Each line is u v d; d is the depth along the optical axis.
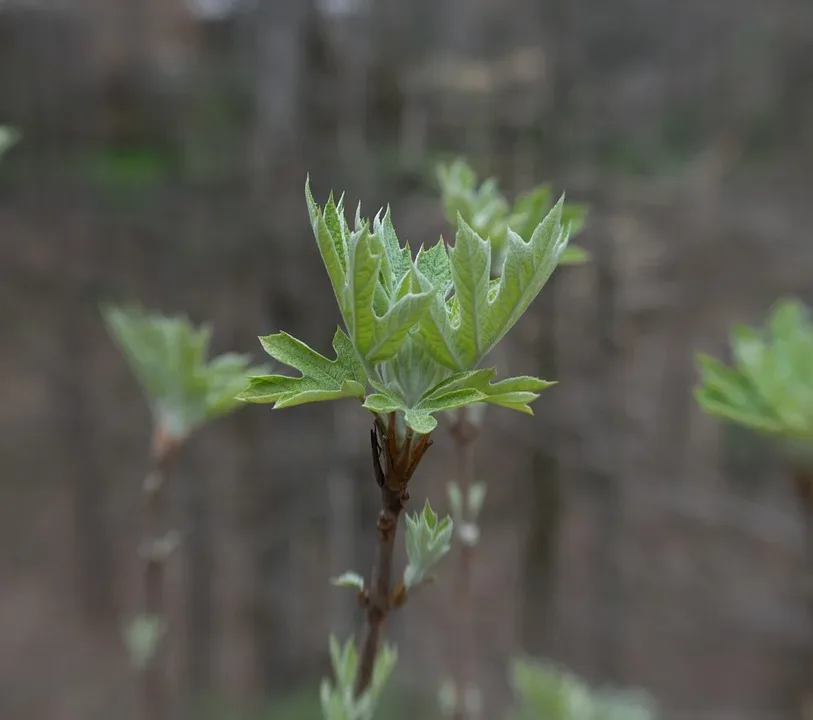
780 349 0.60
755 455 2.40
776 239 2.30
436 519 0.43
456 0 2.01
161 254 2.12
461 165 0.58
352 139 1.87
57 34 2.23
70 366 2.39
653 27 2.22
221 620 2.20
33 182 2.20
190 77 2.14
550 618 2.27
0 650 2.26
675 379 2.37
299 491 2.10
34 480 2.40
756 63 2.37
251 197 2.03
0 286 2.24
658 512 2.47
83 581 2.40
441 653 1.98
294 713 2.07
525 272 0.40
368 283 0.39
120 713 2.18
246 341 2.06
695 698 2.34
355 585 0.43
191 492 2.12
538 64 1.95
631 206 2.15
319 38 1.94
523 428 2.14
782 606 2.33
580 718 0.90
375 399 0.38
